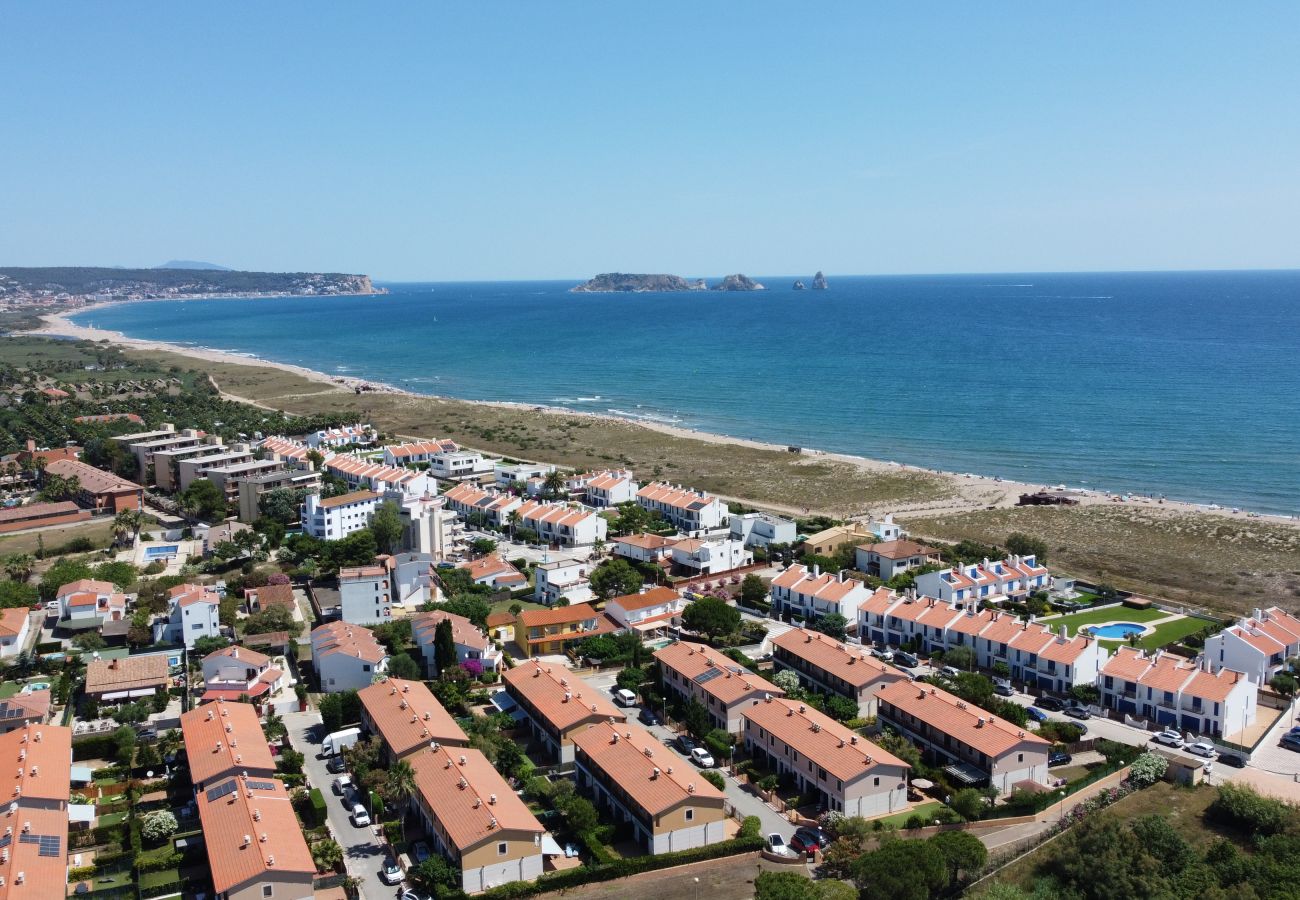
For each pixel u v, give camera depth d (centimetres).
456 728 11950
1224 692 12731
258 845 9188
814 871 9881
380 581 16962
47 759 11062
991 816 10694
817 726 11762
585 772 11619
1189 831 10362
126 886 9400
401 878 9675
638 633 16275
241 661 14275
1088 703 13700
